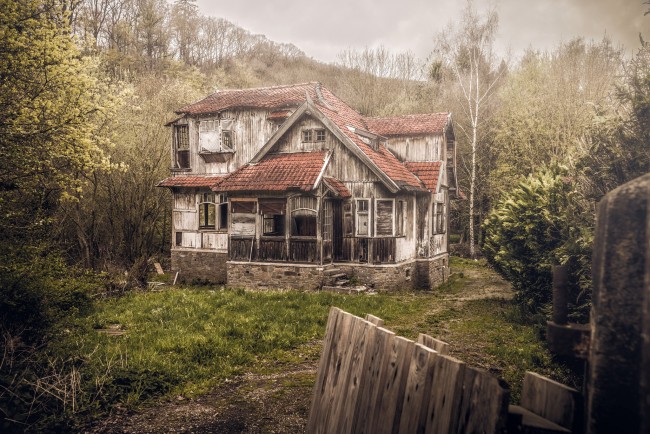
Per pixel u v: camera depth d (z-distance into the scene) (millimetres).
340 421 3453
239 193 18047
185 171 22672
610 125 7773
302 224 19109
